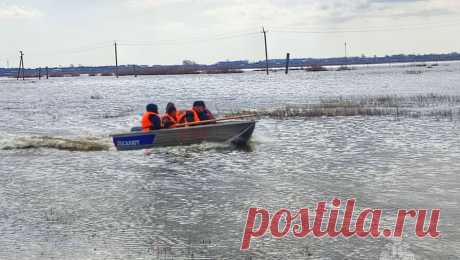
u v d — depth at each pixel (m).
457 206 12.52
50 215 12.66
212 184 15.33
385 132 23.83
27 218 12.45
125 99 52.59
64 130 28.22
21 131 27.97
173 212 12.70
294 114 31.42
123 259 9.90
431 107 33.44
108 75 199.88
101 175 16.98
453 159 17.61
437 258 9.71
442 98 39.34
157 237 11.02
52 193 14.75
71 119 33.78
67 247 10.52
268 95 52.12
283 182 15.29
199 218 12.19
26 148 22.12
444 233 10.85
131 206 13.28
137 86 84.38
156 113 21.78
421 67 150.88
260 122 28.41
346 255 9.94
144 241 10.80
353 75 103.62
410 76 87.06
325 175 15.98
